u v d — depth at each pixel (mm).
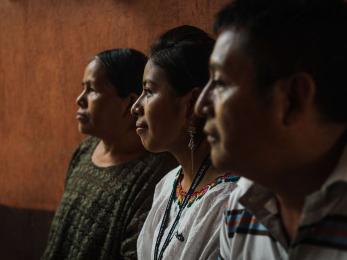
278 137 730
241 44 731
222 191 1137
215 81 775
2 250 2699
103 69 1661
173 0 1975
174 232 1196
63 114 2447
